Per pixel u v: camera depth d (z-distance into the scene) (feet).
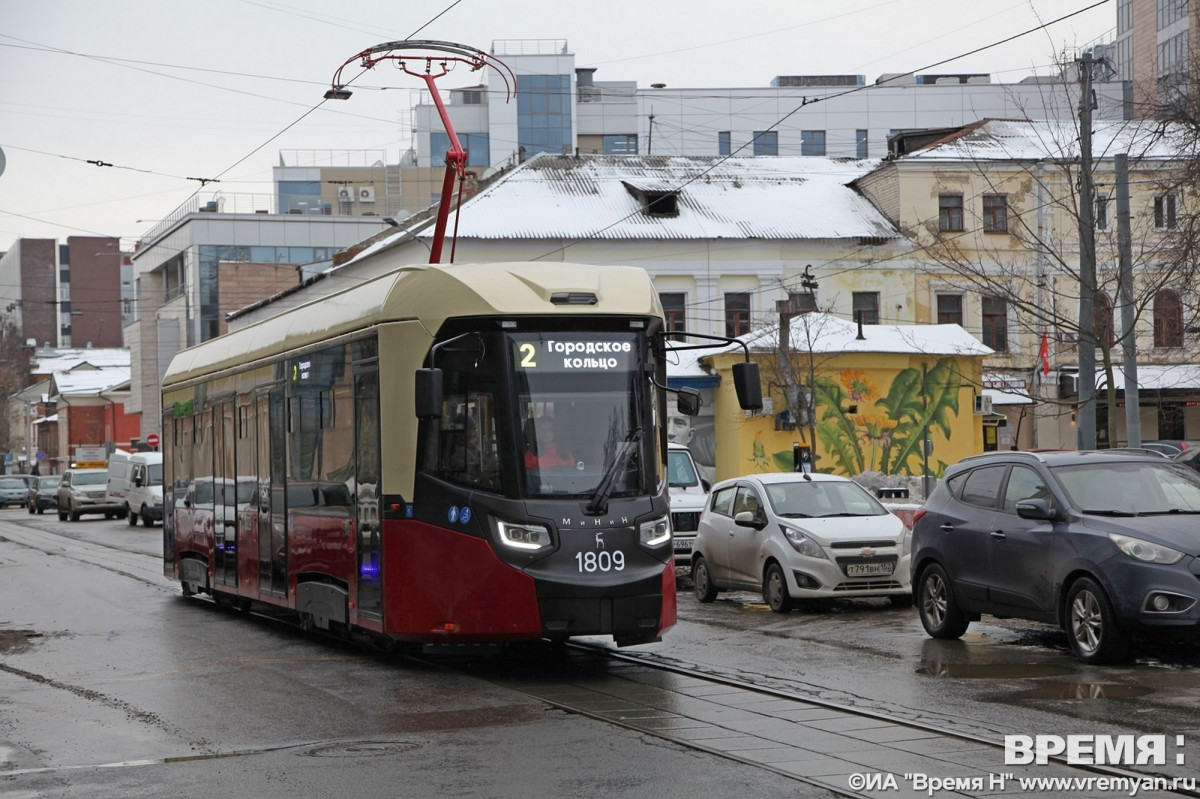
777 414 134.82
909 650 43.86
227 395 58.39
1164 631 37.76
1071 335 83.82
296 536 48.75
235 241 253.24
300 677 40.14
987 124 180.14
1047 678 37.01
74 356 419.13
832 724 31.12
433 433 39.50
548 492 38.29
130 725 32.86
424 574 39.11
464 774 26.20
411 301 40.50
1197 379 136.36
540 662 42.63
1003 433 145.38
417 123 298.35
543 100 295.89
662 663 41.88
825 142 300.40
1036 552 41.45
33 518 190.08
